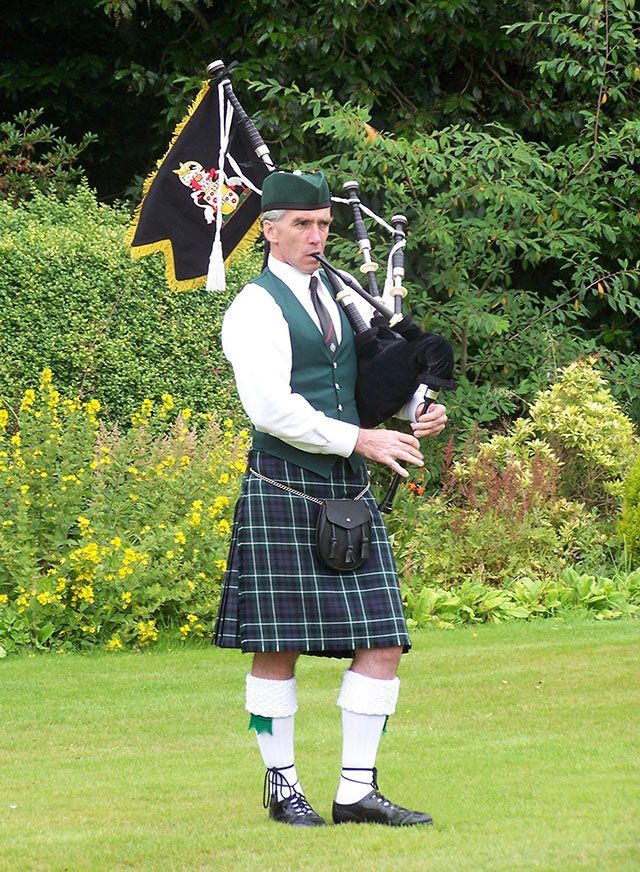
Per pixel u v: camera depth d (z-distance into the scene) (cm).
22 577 1476
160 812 842
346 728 802
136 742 1066
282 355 796
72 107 2750
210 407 2056
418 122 2461
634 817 796
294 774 820
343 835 768
